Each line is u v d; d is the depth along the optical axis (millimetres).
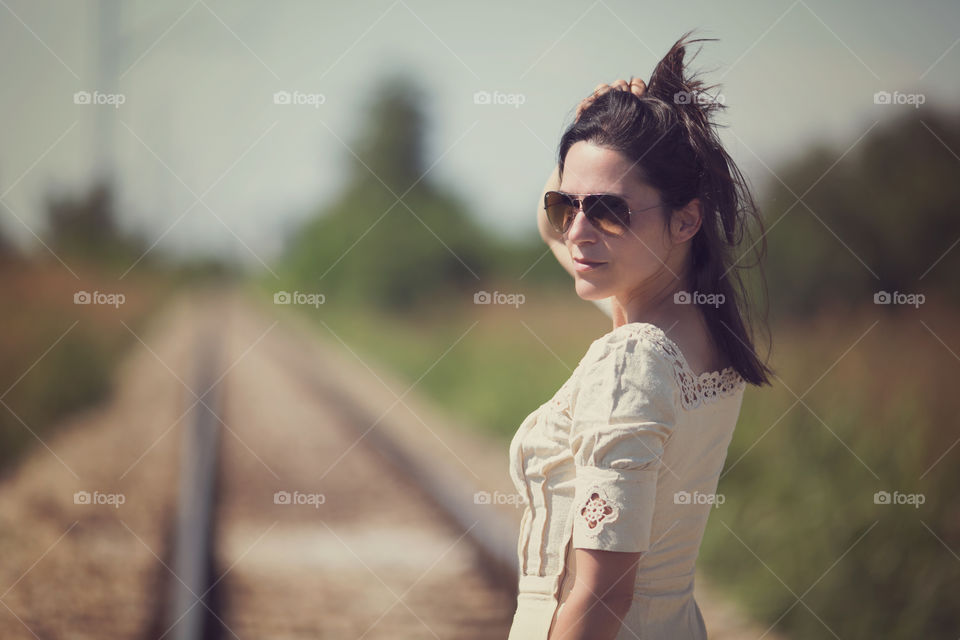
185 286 93438
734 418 3857
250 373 40562
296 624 8969
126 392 26125
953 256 16406
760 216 4195
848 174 18125
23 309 21984
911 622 8922
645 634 3596
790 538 10102
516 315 35531
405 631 8781
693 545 3785
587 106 4102
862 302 15344
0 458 15844
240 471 17250
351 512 13922
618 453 3277
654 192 3699
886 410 10977
